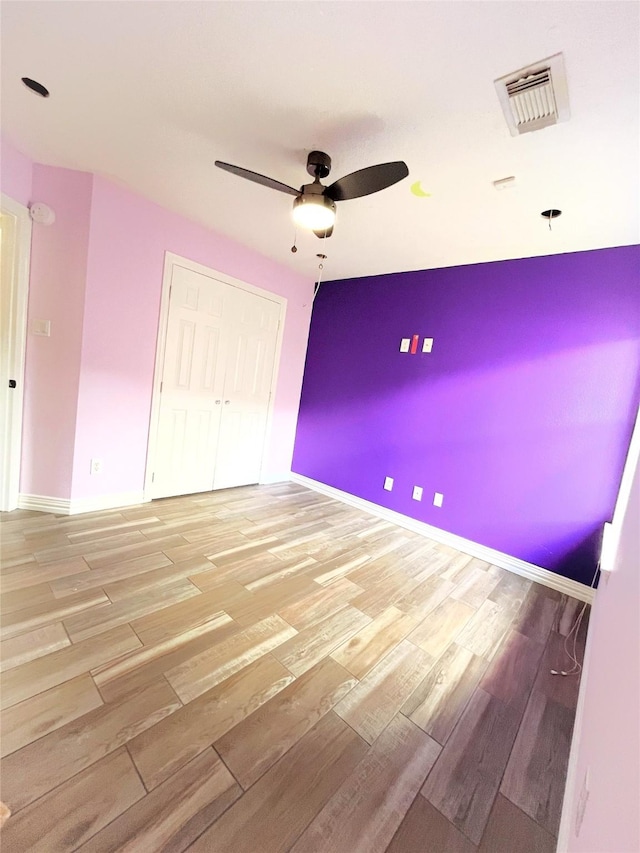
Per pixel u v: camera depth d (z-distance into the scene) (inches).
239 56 54.1
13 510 104.5
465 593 96.4
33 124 77.4
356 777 47.1
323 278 159.3
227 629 70.6
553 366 106.7
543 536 109.3
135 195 103.4
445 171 74.0
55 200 95.7
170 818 40.0
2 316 96.0
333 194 70.7
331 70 54.2
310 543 113.0
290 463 178.4
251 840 39.3
